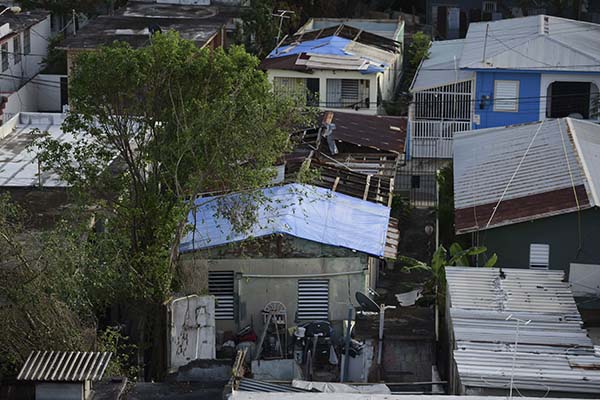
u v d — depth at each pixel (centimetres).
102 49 3008
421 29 6575
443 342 2884
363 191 3544
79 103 3006
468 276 2781
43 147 3219
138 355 2898
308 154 3841
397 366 2884
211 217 3186
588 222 3164
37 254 2483
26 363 2047
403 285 3625
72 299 2505
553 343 2392
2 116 5050
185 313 2917
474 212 3325
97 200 3066
